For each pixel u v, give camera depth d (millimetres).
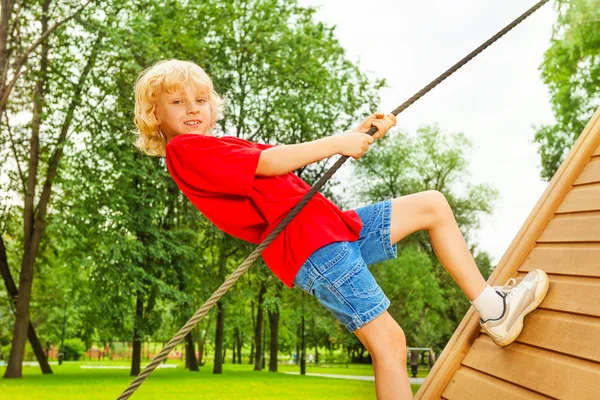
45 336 31219
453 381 2461
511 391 2096
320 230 1949
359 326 1932
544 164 15195
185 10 16625
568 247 2348
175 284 17641
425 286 24703
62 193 16938
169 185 17531
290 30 18031
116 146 15445
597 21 12211
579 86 13922
